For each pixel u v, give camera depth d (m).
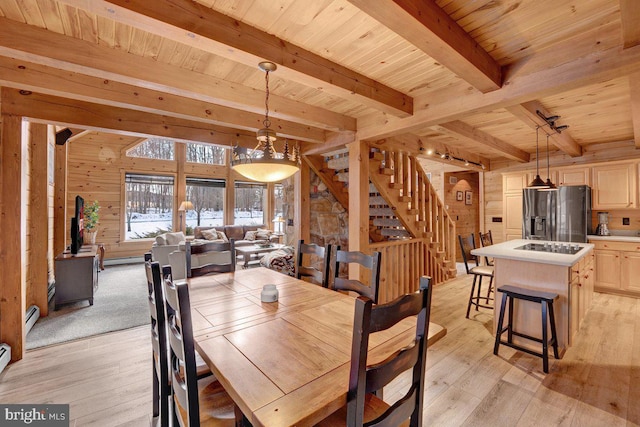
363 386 0.94
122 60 2.04
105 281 5.35
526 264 2.88
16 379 2.29
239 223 9.39
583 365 2.46
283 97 2.88
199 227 8.09
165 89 2.28
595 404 1.98
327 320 1.60
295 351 1.25
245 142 3.87
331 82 2.17
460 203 7.54
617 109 3.22
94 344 2.86
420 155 4.68
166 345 1.60
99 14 1.42
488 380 2.28
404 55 2.10
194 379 1.15
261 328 1.49
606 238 4.52
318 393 0.97
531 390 2.14
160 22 1.47
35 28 1.76
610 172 4.66
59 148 4.86
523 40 1.91
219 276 2.60
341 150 4.09
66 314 3.66
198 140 3.52
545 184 3.66
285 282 2.40
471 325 3.34
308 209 4.58
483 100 2.37
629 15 1.44
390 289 4.12
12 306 2.56
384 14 1.40
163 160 7.94
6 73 2.09
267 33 1.83
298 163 2.19
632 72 1.78
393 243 4.14
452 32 1.68
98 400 2.05
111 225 7.20
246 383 1.02
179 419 1.34
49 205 4.38
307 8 1.60
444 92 2.64
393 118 3.09
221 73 2.38
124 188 7.37
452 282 5.24
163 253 4.95
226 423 1.27
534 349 2.79
